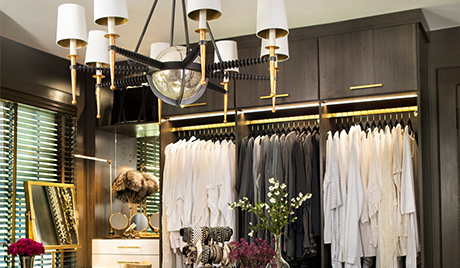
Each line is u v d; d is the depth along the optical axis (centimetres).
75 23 234
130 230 514
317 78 410
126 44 449
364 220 387
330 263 420
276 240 297
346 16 397
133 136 550
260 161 434
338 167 403
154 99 493
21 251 379
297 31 421
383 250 382
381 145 400
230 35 436
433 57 427
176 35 429
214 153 454
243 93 436
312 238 406
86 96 527
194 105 459
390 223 384
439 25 418
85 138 522
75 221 482
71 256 488
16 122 439
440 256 408
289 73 420
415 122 433
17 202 438
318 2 368
